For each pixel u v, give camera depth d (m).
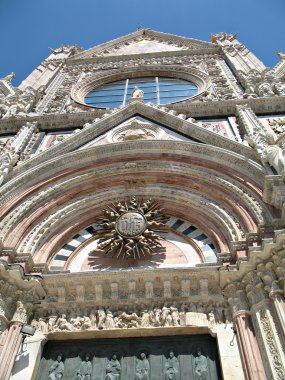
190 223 10.87
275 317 7.15
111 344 8.11
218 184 10.91
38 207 10.95
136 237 10.17
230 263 8.81
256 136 11.77
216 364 7.54
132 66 22.92
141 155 12.41
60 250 10.45
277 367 6.50
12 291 8.45
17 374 7.37
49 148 12.68
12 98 17.62
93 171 12.06
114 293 8.59
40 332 8.17
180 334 8.05
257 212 9.37
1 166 11.76
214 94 17.78
